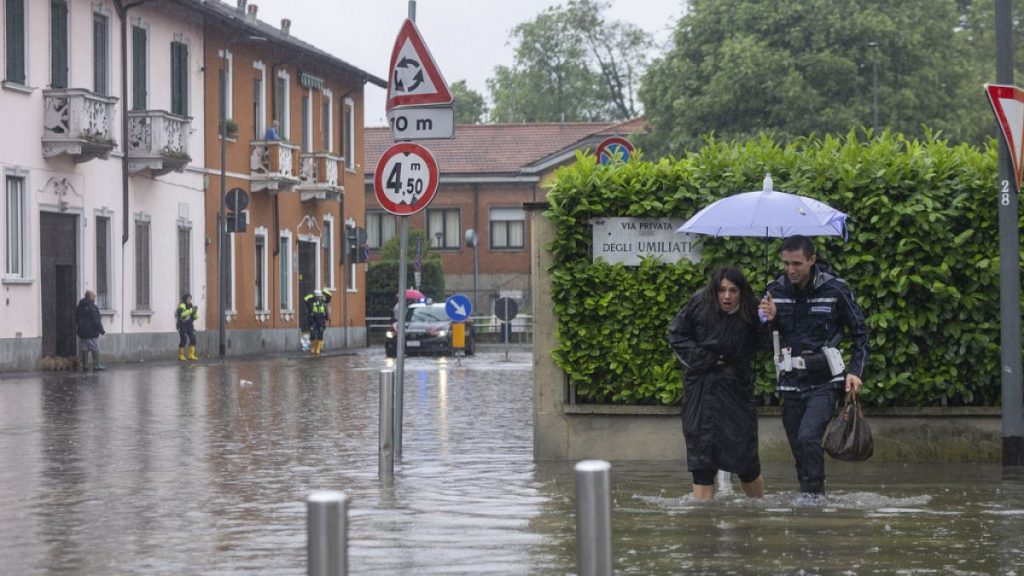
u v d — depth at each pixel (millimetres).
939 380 17469
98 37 52719
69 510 14023
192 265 59750
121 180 53812
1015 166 16703
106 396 32688
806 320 13883
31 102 47750
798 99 73250
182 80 59062
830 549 11125
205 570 10664
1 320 45656
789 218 15445
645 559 10680
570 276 18016
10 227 46688
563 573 10266
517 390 35250
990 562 10570
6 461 18781
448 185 101688
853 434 13781
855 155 17703
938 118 75312
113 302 53062
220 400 31328
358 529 12398
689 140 76562
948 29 77438
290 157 67125
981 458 17625
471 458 18797
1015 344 16781
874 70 73438
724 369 13672
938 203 17391
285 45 68000
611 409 18062
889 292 17453
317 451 20047
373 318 86000
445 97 18234
